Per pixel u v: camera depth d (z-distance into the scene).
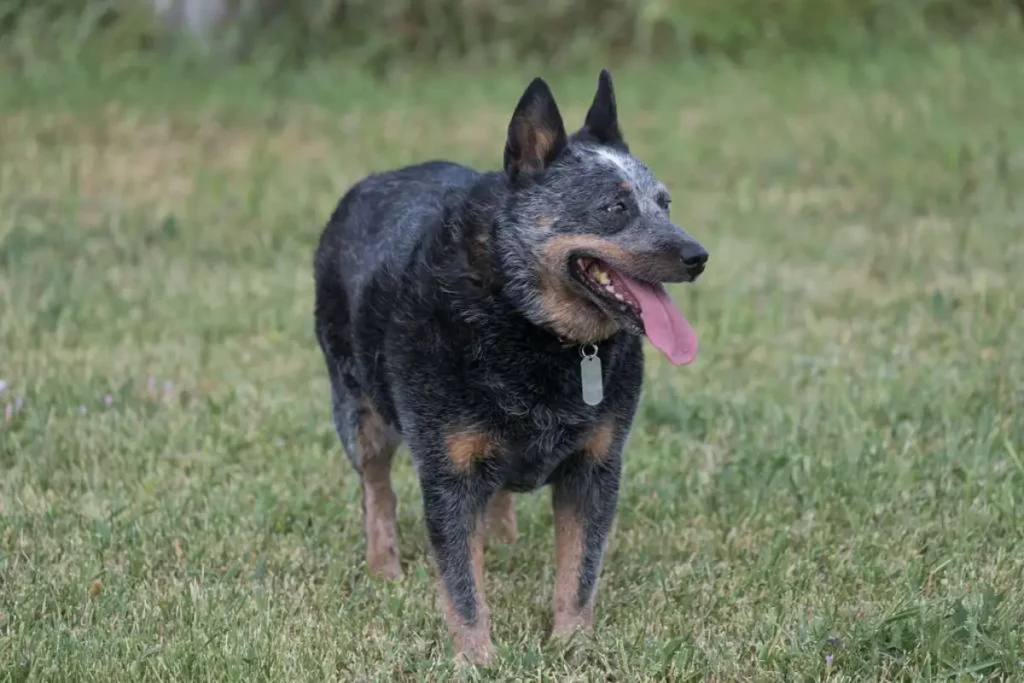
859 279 15.79
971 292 14.80
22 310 14.22
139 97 23.36
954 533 9.48
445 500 7.88
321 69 25.14
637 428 11.49
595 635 8.31
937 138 21.09
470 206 7.95
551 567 9.37
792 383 12.41
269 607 8.62
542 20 27.23
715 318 14.26
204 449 11.04
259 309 14.65
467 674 7.69
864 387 12.17
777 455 10.63
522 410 7.71
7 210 18.09
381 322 8.23
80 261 16.19
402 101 23.83
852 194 19.39
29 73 24.08
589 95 24.00
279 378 12.73
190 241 17.20
